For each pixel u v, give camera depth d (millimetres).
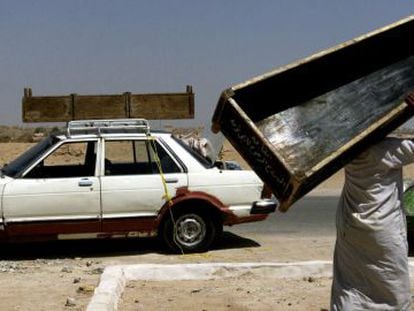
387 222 5371
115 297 7434
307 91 6387
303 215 16969
